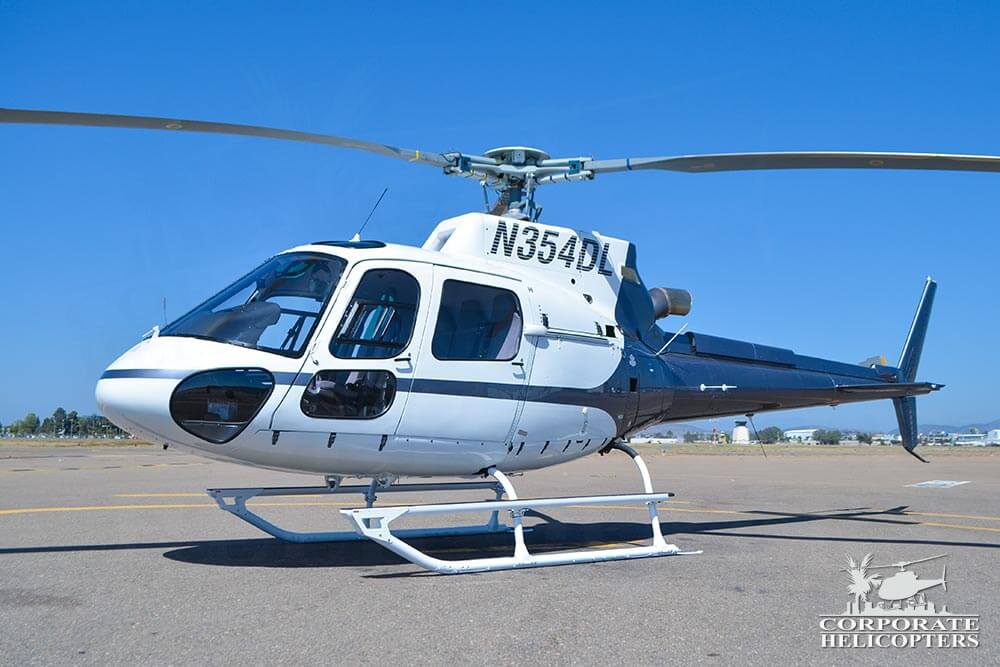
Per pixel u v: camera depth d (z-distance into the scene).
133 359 6.41
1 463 25.48
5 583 6.04
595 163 8.15
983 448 82.06
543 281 8.09
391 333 6.85
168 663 4.16
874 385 10.62
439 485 8.52
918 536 9.50
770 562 7.46
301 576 6.41
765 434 110.44
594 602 5.64
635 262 9.19
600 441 8.38
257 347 6.40
